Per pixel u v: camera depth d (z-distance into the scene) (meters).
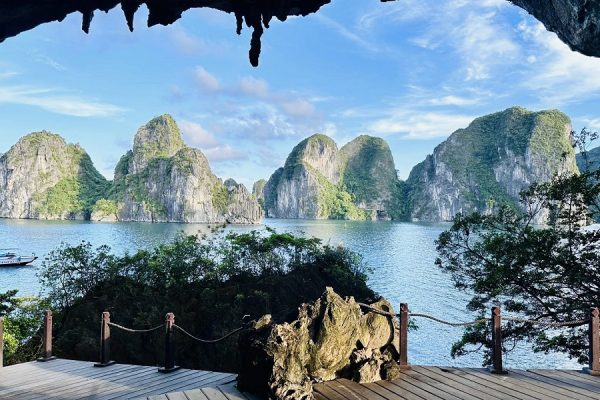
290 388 4.90
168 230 109.88
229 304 20.28
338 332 5.57
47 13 8.96
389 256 65.44
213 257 25.48
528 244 13.66
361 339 5.95
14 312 17.84
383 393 5.17
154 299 19.22
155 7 9.03
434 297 38.12
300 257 28.83
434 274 49.25
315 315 5.66
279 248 28.31
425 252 70.56
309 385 5.11
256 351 5.22
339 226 151.00
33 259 53.94
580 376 5.88
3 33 9.06
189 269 23.09
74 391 5.83
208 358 18.27
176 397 5.14
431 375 5.87
